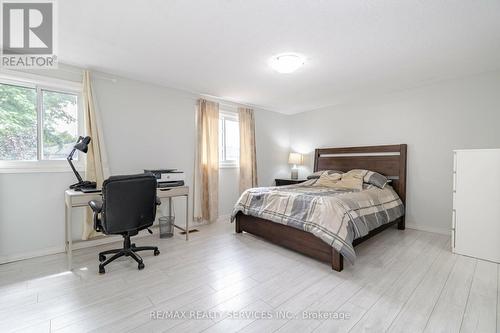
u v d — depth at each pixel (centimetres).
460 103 324
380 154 400
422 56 255
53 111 275
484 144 307
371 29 203
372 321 158
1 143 248
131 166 324
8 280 209
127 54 252
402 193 366
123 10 178
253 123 468
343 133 453
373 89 370
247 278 215
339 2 169
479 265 240
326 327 152
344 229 230
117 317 161
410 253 271
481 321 157
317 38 218
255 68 288
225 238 327
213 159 404
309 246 253
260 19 190
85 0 167
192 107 389
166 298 184
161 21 193
